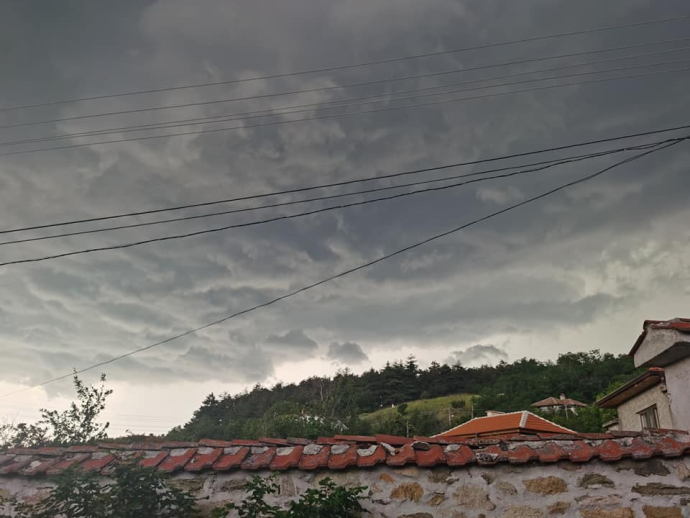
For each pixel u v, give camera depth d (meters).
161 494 5.21
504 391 66.19
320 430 27.77
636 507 4.95
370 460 5.30
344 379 44.28
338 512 4.99
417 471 5.27
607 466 5.12
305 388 68.88
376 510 5.14
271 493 5.34
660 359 5.82
